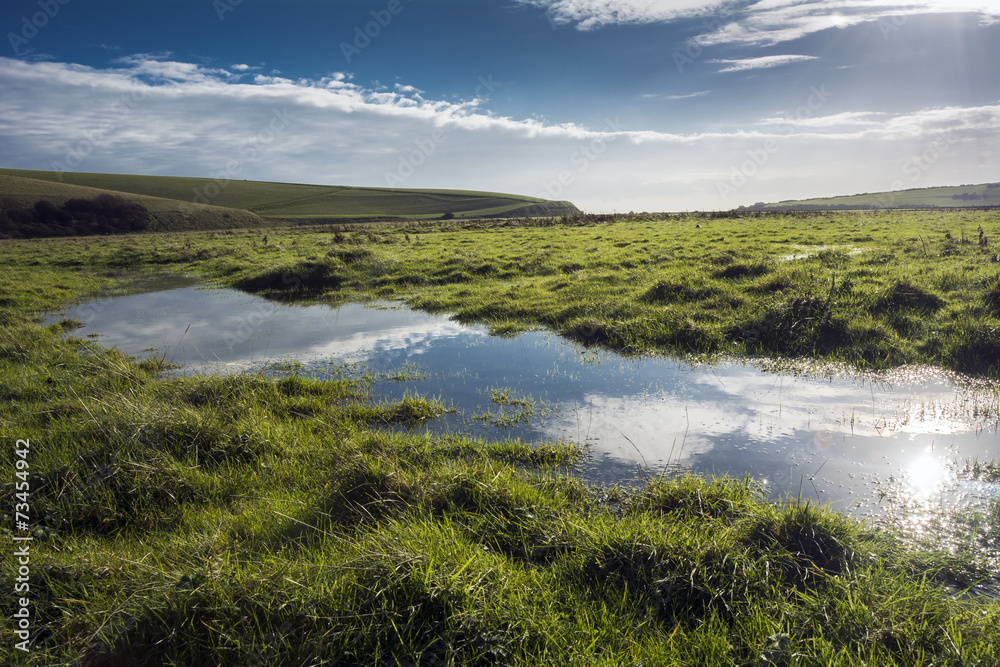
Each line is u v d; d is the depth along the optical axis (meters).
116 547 3.63
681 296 11.15
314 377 7.91
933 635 2.55
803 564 3.17
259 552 3.39
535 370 7.84
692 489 4.06
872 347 7.79
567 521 3.63
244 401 6.21
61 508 4.02
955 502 4.02
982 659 2.41
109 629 2.68
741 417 5.86
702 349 8.46
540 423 5.90
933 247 16.73
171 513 4.10
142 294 17.11
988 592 3.07
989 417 5.61
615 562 3.17
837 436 5.31
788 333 8.48
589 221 43.19
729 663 2.48
